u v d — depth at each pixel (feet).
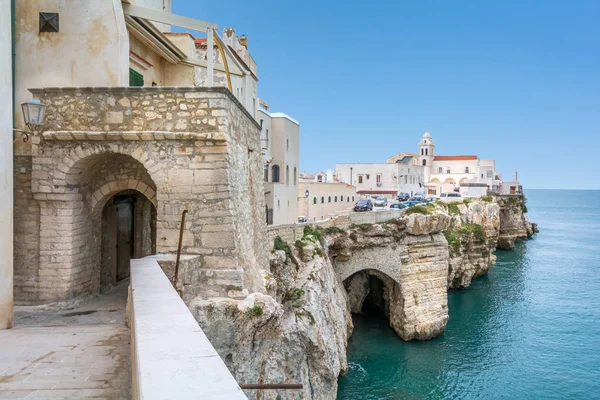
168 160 40.47
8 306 34.17
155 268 33.06
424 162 435.12
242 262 43.24
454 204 231.30
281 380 46.19
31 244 42.45
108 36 45.85
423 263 141.18
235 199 42.86
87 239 45.42
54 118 41.22
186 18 47.47
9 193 34.91
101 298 46.62
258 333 42.09
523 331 146.72
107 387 22.39
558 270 245.86
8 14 35.60
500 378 111.96
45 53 45.75
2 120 34.32
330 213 205.36
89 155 41.09
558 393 105.09
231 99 43.19
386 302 148.87
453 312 166.91
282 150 132.87
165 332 17.83
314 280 98.63
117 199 53.98
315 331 86.69
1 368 24.89
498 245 320.09
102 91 40.78
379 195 340.18
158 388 12.14
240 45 102.94
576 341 138.41
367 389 103.91
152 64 65.46
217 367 13.83
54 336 31.07
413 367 116.16
